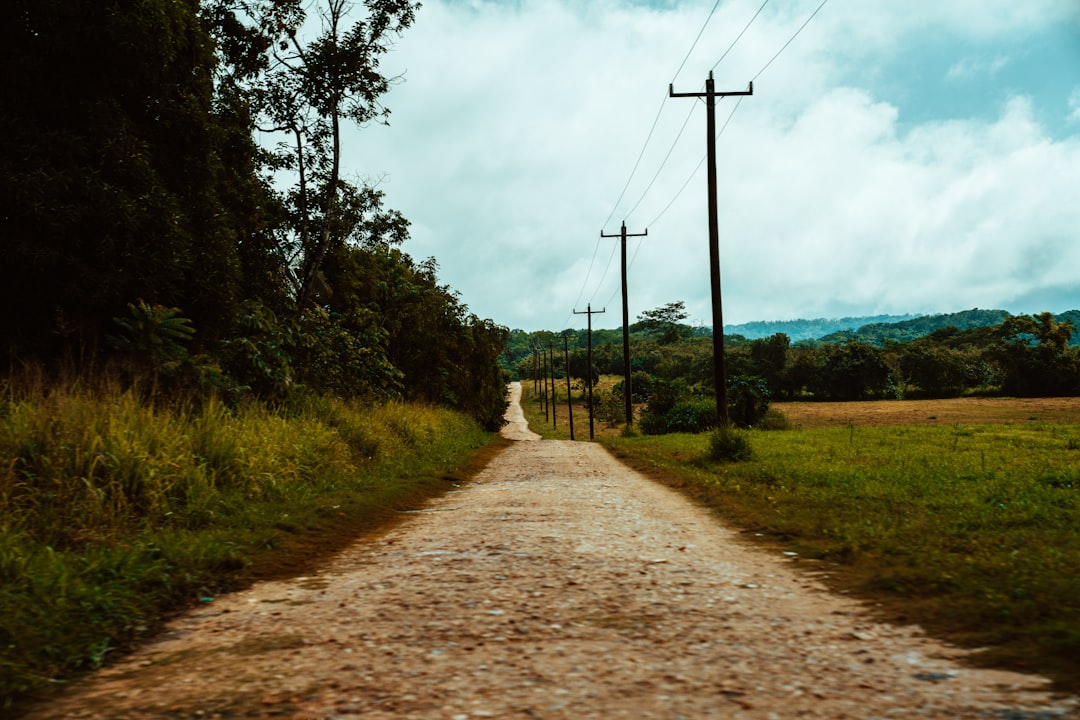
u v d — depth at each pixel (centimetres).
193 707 339
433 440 2247
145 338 1195
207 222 1539
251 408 1331
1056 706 312
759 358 10006
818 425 5072
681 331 15525
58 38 1177
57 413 871
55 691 375
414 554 732
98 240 1212
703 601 528
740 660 393
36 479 761
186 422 1072
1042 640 394
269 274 2147
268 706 336
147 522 771
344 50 2064
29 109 1208
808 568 647
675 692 344
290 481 1129
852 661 388
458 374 4072
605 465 2003
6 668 387
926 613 475
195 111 1484
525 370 16400
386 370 2566
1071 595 464
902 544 696
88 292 1191
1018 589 489
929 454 1772
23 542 633
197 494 884
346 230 2425
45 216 1115
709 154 2103
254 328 1641
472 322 4556
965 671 366
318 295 2402
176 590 584
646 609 504
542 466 1984
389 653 415
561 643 428
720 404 2033
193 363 1245
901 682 353
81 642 447
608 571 628
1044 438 2298
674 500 1184
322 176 2277
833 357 9606
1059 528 742
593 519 955
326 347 2041
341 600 553
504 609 507
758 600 531
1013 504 902
